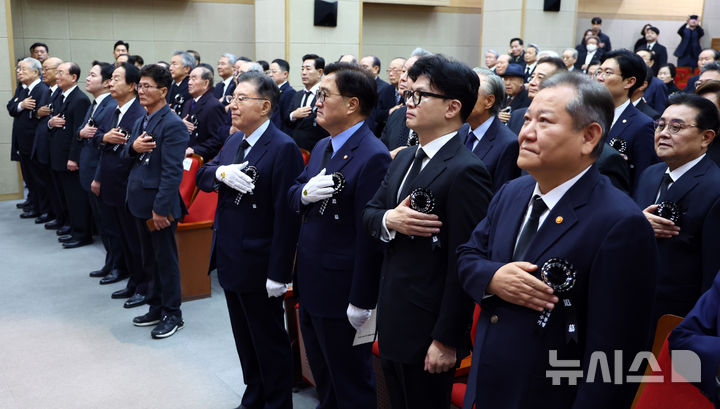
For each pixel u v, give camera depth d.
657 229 2.56
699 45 13.14
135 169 4.06
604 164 2.89
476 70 3.31
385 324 2.09
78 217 6.12
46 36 10.00
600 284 1.47
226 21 11.14
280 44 10.48
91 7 10.21
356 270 2.36
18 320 4.32
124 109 4.44
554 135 1.53
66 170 6.05
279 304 2.97
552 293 1.50
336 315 2.50
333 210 2.46
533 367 1.54
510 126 4.20
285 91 7.27
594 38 11.70
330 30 10.64
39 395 3.31
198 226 4.68
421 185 2.02
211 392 3.36
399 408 2.22
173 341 4.02
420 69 2.04
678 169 2.62
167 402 3.25
